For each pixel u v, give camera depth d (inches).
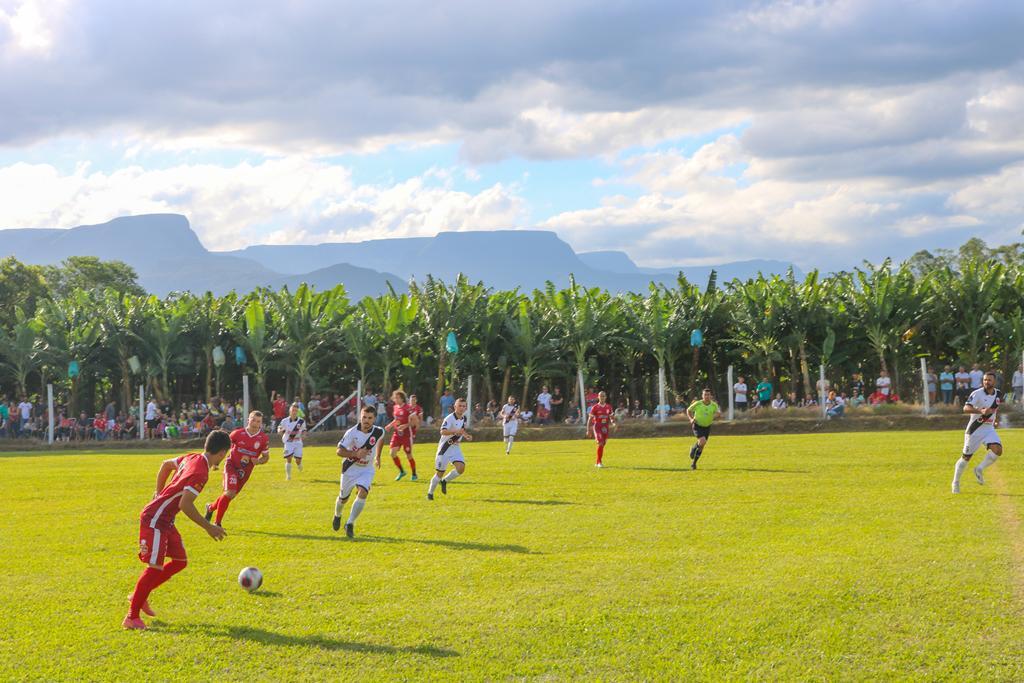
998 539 439.5
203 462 339.9
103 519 570.6
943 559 400.5
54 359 1754.4
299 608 351.3
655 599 352.5
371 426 499.5
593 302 1776.6
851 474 715.4
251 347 1729.8
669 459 920.3
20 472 922.1
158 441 1530.5
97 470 941.2
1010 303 1658.5
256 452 541.3
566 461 934.4
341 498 505.0
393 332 1695.4
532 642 308.3
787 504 568.1
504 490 685.3
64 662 295.1
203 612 346.6
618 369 1854.1
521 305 1722.4
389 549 458.6
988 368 1624.0
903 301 1612.9
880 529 473.1
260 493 705.0
